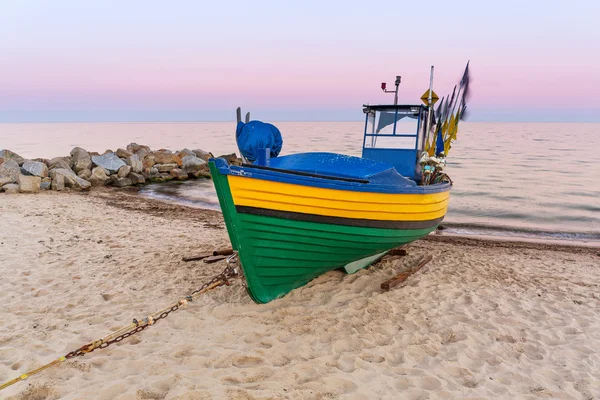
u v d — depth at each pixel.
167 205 15.56
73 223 10.50
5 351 4.71
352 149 53.75
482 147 62.97
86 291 6.44
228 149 53.44
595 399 4.38
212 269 7.54
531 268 8.95
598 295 7.33
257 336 5.28
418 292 6.92
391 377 4.59
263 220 5.09
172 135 102.44
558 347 5.45
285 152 48.94
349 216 5.70
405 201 6.29
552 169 33.72
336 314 5.94
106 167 19.78
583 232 14.40
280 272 5.73
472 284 7.53
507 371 4.84
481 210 17.78
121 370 4.47
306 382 4.40
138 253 8.37
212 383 4.29
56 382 4.20
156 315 4.98
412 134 8.40
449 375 4.73
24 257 7.75
